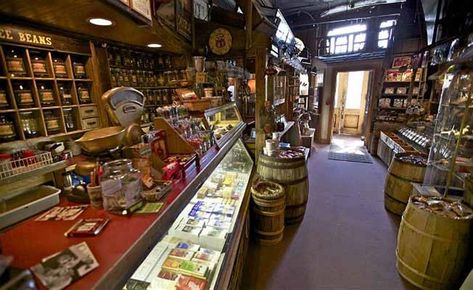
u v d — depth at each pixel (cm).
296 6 600
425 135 428
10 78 183
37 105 202
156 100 317
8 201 96
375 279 216
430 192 247
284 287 207
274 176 285
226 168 278
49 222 90
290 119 568
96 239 79
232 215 201
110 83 252
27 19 160
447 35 386
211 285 132
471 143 246
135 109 135
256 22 278
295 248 258
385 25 634
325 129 771
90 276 63
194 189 129
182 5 252
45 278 61
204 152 180
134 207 97
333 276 220
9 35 174
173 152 157
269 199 248
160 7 193
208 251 156
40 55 208
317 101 791
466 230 184
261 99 305
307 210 340
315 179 462
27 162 123
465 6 349
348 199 374
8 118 188
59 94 219
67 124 228
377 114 638
